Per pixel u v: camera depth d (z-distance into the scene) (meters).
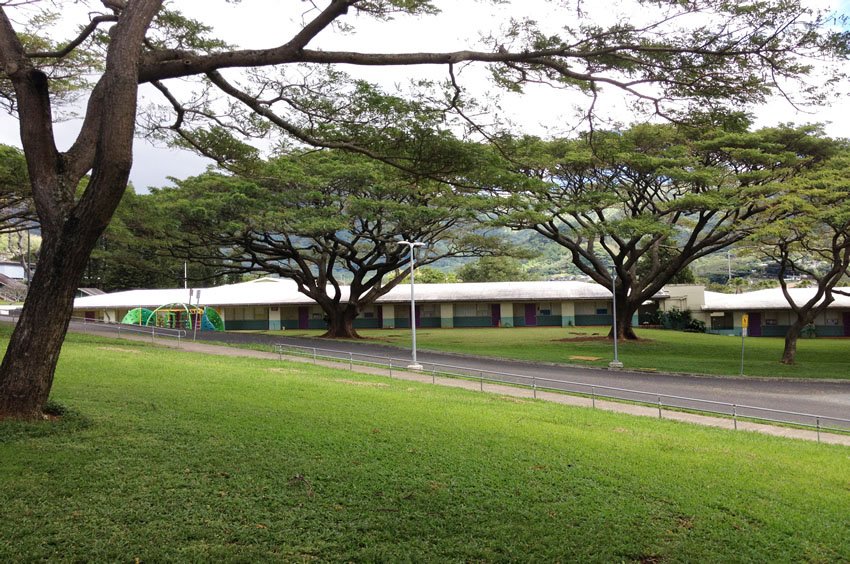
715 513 7.97
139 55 8.53
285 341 36.25
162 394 13.91
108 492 7.19
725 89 9.40
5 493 6.90
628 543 6.77
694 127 10.30
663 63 9.32
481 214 39.53
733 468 10.41
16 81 9.02
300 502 7.28
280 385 16.95
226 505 7.04
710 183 29.78
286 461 8.84
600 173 32.47
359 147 11.28
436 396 17.17
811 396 21.72
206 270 69.31
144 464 8.25
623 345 37.81
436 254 43.66
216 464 8.49
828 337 52.06
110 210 8.80
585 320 58.31
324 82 10.62
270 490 7.62
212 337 37.41
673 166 30.11
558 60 9.88
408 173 11.90
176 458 8.63
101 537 6.05
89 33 10.17
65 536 6.01
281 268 41.81
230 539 6.20
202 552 5.86
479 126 10.96
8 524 6.17
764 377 25.97
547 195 32.50
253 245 39.28
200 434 10.06
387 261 42.09
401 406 14.59
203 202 32.59
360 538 6.40
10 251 96.50
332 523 6.72
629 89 9.90
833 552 6.93
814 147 29.41
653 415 17.03
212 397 13.98
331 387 17.30
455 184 11.70
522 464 9.68
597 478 9.21
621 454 10.91
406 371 24.78
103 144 8.34
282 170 32.19
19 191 22.48
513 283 60.03
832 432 15.66
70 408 10.93
